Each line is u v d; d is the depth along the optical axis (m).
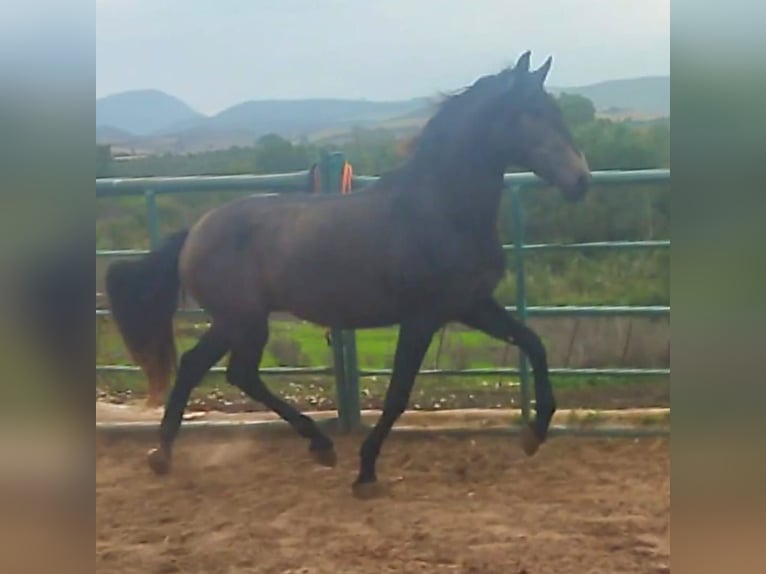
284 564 3.41
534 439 4.36
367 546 3.55
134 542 3.63
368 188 4.35
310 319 4.41
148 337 4.57
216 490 4.25
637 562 3.33
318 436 4.50
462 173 4.13
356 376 4.98
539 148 4.12
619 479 4.24
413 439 4.89
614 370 4.79
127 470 4.56
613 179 4.52
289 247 4.33
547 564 3.34
